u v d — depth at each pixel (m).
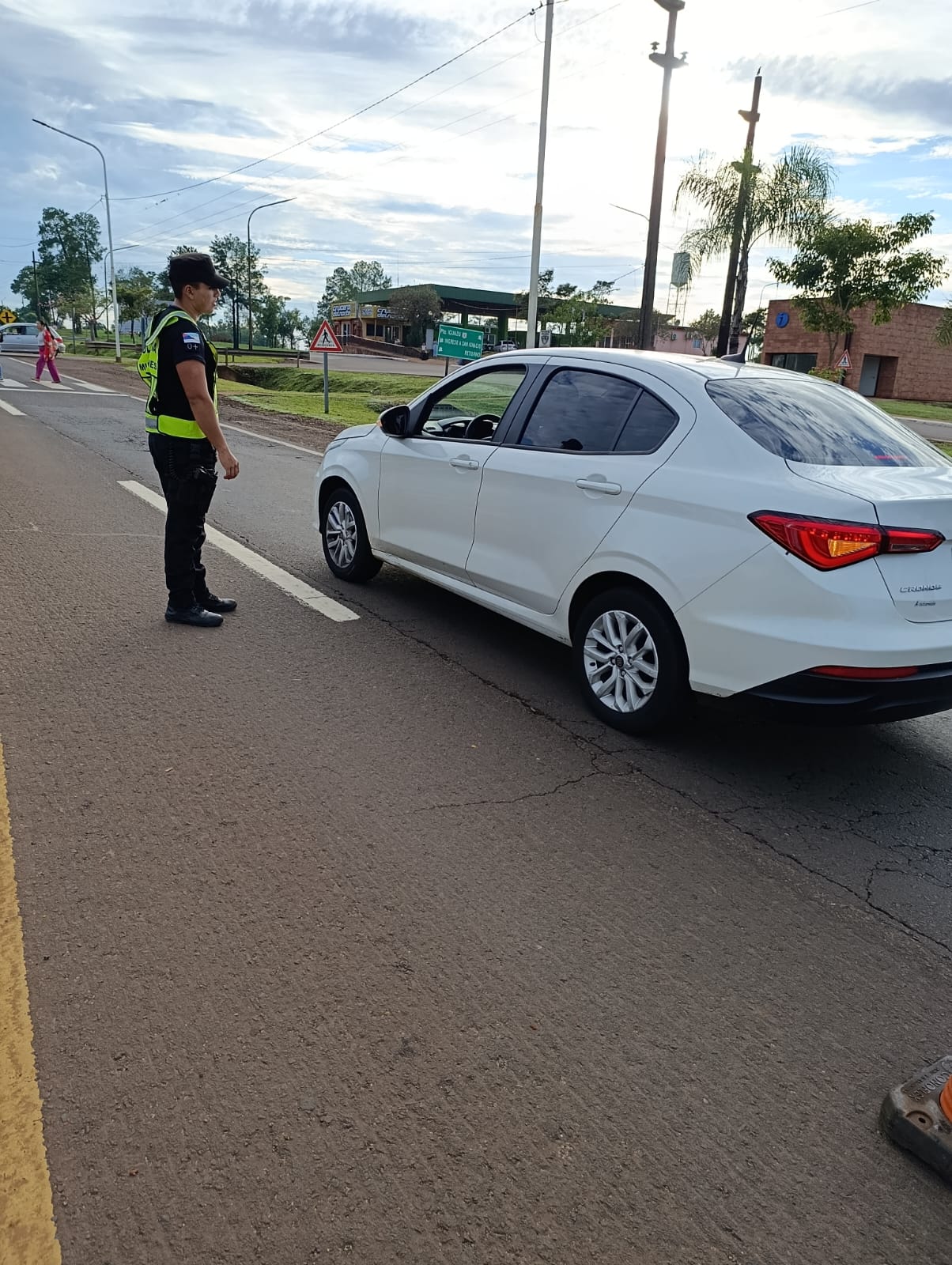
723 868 3.26
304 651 5.04
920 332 44.69
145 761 3.64
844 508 3.38
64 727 3.88
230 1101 2.12
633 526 4.00
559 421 4.59
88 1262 1.75
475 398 5.19
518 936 2.80
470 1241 1.84
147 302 67.06
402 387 32.16
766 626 3.52
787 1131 2.17
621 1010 2.52
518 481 4.62
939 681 3.49
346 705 4.35
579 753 4.05
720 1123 2.18
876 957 2.84
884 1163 2.11
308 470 11.45
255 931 2.70
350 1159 2.00
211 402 4.96
